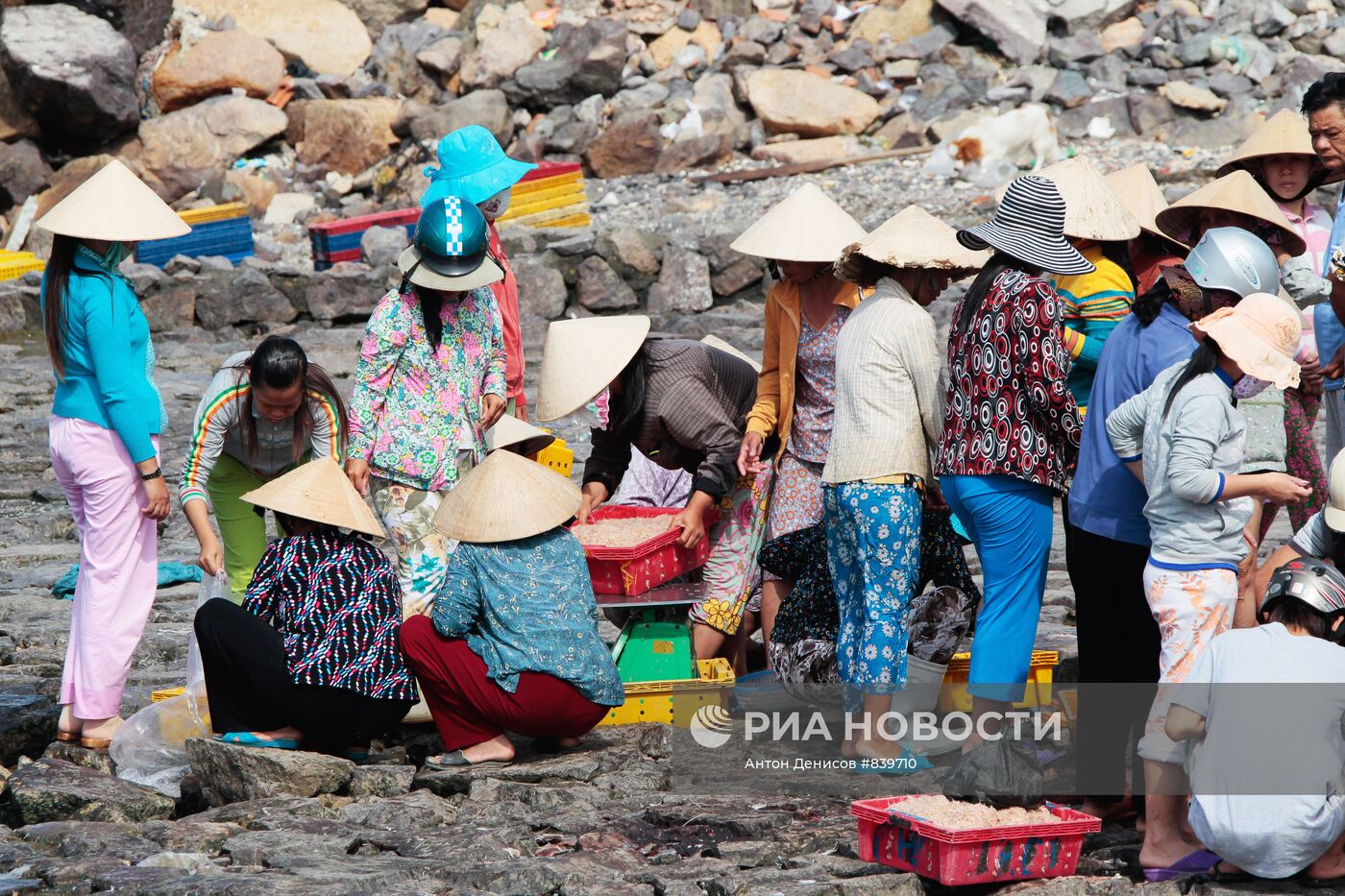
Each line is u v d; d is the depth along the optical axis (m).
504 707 19.48
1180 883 16.08
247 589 21.75
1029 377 18.27
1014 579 18.89
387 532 22.33
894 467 19.56
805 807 18.72
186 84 81.75
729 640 22.84
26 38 77.62
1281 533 33.69
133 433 20.45
